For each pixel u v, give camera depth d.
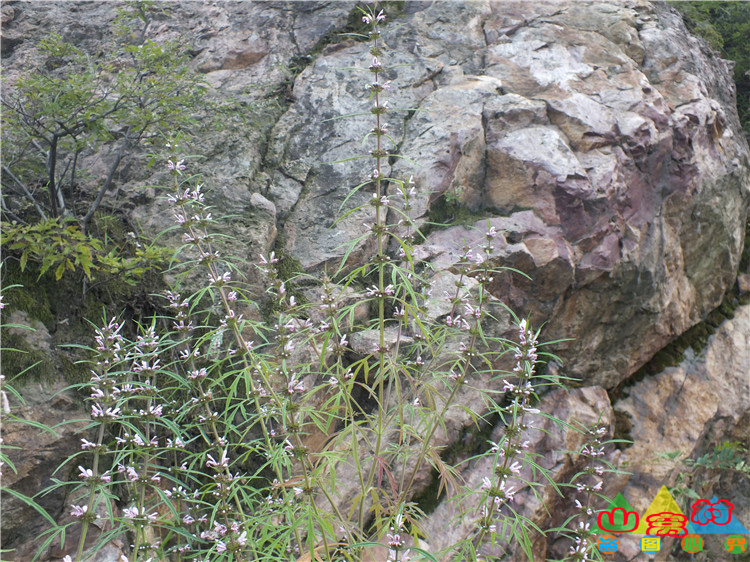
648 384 5.57
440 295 4.05
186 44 5.68
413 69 5.54
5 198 4.11
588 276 4.81
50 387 3.18
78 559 2.12
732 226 5.89
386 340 3.86
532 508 4.13
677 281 5.50
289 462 2.59
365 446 3.71
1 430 2.91
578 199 4.75
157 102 4.38
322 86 5.43
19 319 3.32
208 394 2.82
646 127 5.14
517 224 4.66
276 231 4.46
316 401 3.62
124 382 2.50
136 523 2.30
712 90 6.40
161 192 4.46
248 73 5.61
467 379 4.16
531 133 5.02
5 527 2.86
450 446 4.08
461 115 5.09
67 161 4.68
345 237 4.45
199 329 3.76
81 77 3.88
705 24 7.63
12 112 3.88
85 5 6.13
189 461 3.46
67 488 3.05
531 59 5.64
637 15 6.38
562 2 6.30
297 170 4.89
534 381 4.85
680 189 5.37
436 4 6.17
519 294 4.62
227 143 4.88
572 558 2.87
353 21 6.05
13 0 5.97
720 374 5.70
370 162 4.81
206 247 4.12
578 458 4.58
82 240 3.29
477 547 2.52
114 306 3.74
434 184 4.66
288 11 6.11
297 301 4.05
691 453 5.21
